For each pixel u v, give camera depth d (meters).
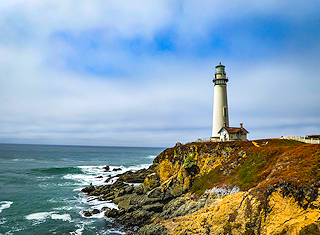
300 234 18.66
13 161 109.88
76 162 117.81
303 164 24.81
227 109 57.53
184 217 30.41
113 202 44.84
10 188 52.91
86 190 52.75
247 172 31.75
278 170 26.59
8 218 35.62
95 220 36.28
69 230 32.56
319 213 19.23
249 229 22.62
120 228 33.72
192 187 38.38
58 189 54.47
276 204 22.23
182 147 47.69
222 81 57.59
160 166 49.75
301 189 21.59
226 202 26.62
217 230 24.19
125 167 99.94
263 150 33.66
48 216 37.19
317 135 44.78
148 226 30.53
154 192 41.00
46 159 128.12
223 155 39.75
